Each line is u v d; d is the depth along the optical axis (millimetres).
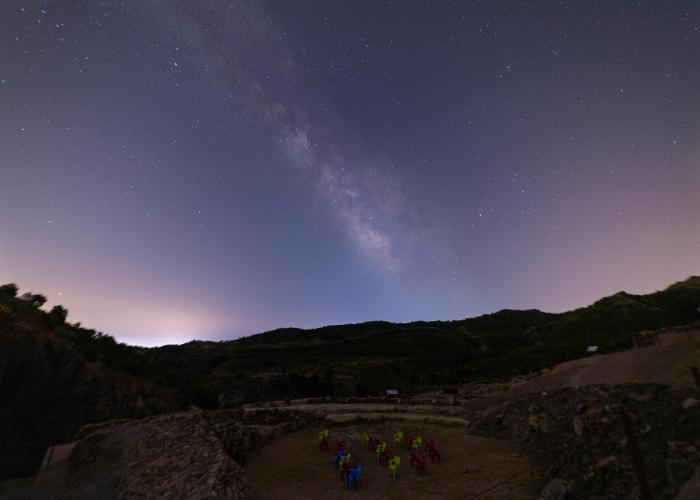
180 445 17516
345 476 17375
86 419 31391
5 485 18750
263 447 22031
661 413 14844
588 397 20281
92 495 15062
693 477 10320
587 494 13078
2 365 31844
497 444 22250
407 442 22266
